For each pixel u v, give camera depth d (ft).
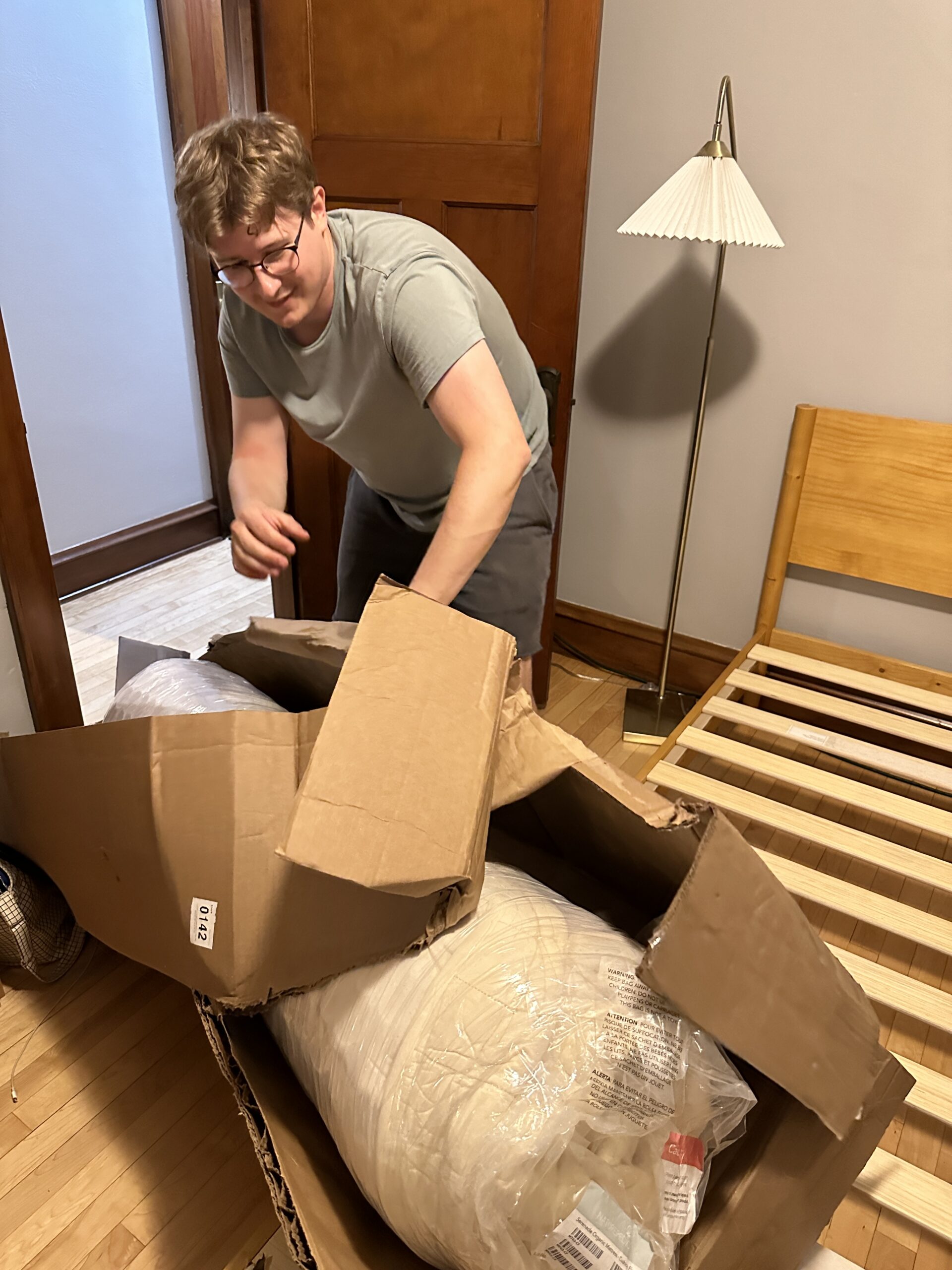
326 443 4.30
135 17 8.25
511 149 5.57
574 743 2.62
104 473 9.23
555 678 7.68
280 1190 2.39
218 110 8.72
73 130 8.05
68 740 3.06
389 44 5.63
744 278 6.22
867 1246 3.61
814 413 6.14
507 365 4.23
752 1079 2.71
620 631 7.68
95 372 8.84
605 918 3.11
